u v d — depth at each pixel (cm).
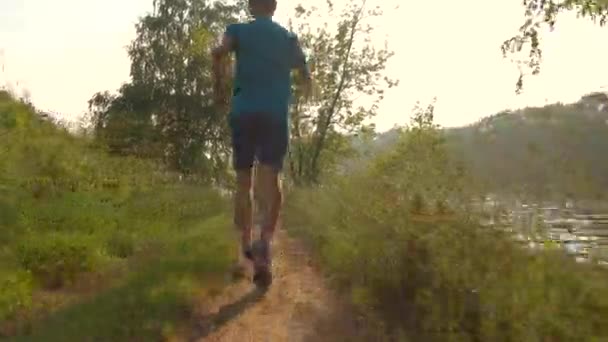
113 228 780
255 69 522
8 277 483
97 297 453
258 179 531
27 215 791
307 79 563
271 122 520
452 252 367
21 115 1453
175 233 792
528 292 300
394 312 400
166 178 1856
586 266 291
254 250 514
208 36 3644
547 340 279
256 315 430
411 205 464
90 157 1628
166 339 374
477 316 325
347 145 3102
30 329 393
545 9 597
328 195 1015
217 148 4559
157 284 480
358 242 511
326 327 397
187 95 4578
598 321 272
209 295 479
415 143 628
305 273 579
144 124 4338
